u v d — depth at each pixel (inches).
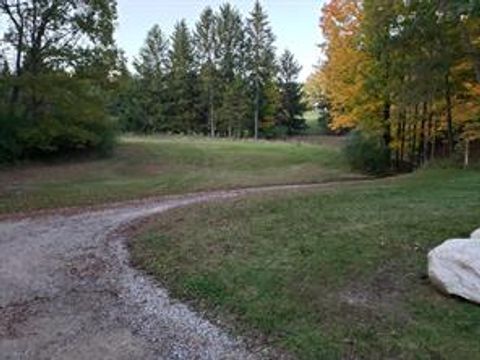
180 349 226.5
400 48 764.6
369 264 297.1
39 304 281.6
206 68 2094.0
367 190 562.9
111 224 496.4
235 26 2108.8
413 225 362.9
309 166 1074.1
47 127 906.1
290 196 545.3
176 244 380.5
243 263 320.8
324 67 932.0
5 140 884.6
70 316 264.5
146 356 220.2
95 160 1019.3
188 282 303.6
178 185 811.4
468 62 754.2
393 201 469.1
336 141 1817.2
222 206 505.0
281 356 215.5
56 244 416.5
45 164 943.0
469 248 251.8
